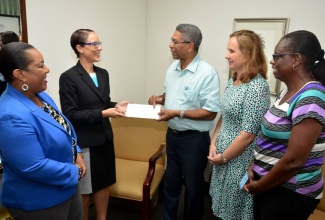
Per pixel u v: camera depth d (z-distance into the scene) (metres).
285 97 1.13
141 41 2.83
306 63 1.03
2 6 1.66
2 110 1.07
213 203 1.67
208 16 2.41
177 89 1.90
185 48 1.78
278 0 2.05
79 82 1.69
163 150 2.23
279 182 1.09
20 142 1.06
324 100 0.99
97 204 2.00
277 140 1.13
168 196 2.13
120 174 2.20
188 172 1.93
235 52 1.43
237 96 1.44
